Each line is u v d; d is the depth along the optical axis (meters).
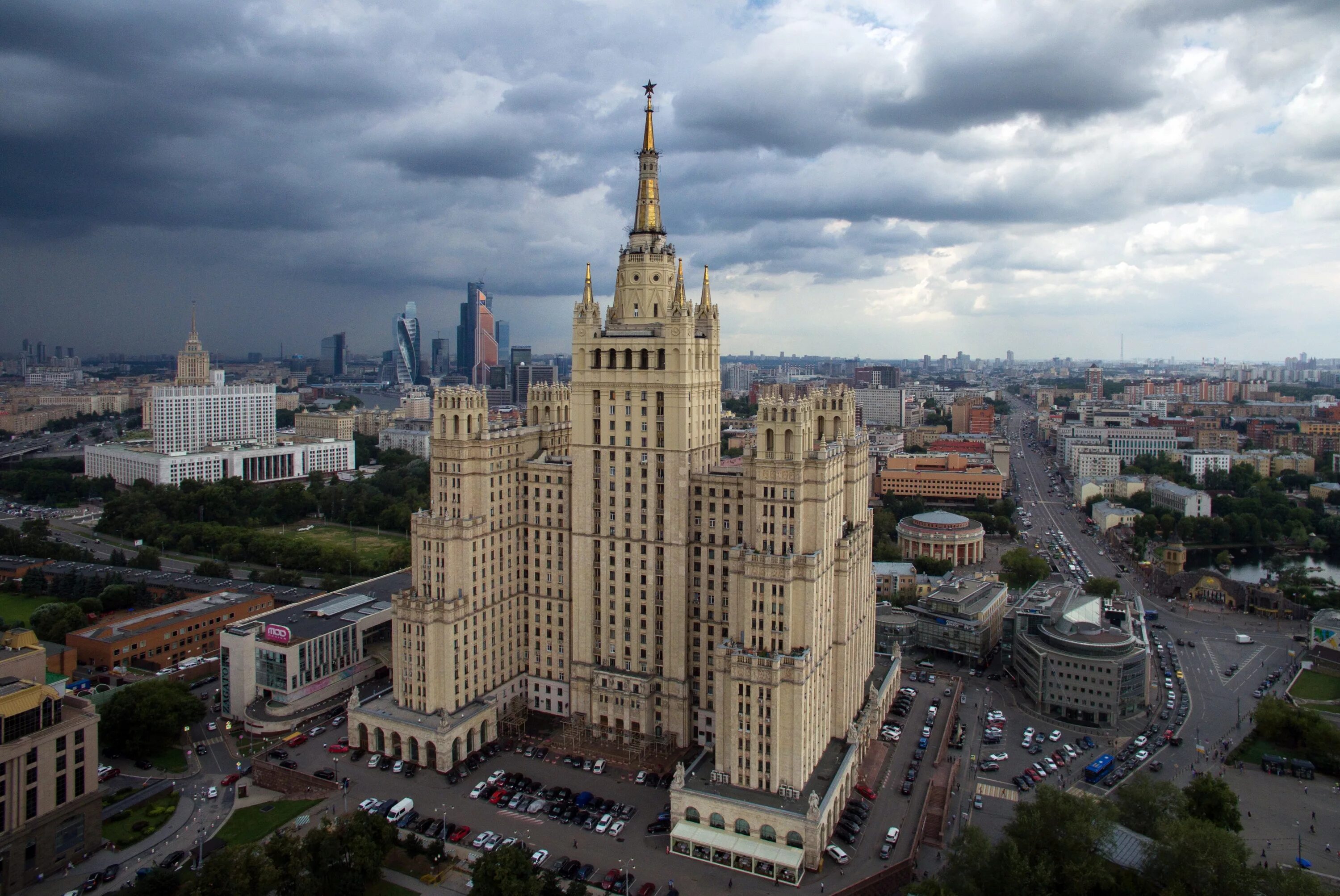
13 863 177.50
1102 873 173.75
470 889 179.38
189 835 199.00
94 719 193.12
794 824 188.88
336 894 172.62
